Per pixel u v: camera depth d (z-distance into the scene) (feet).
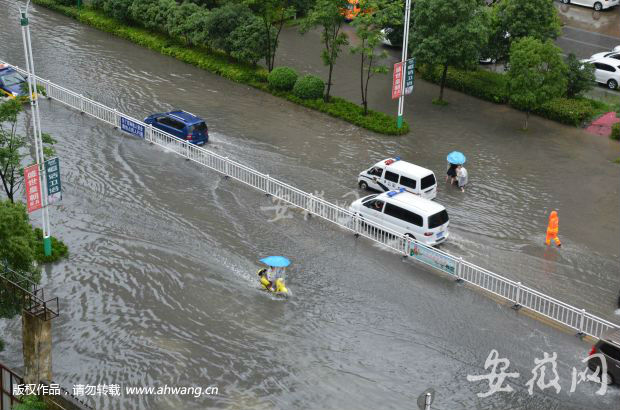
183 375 75.87
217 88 149.18
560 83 131.85
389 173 110.42
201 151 117.60
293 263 94.58
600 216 109.09
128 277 90.74
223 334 81.76
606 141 132.26
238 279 91.15
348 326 83.61
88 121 130.93
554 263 97.30
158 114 126.00
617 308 88.69
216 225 102.27
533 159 125.59
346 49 168.45
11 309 72.43
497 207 111.04
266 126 133.69
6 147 96.68
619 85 151.12
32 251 75.05
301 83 142.72
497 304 88.02
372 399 73.41
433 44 136.46
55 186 90.53
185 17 162.91
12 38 168.35
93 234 99.09
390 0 151.64
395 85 128.57
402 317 85.25
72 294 87.30
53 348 78.89
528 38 131.34
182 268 92.73
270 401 72.79
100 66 155.94
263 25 151.02
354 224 102.78
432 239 98.63
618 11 191.52
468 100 147.95
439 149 128.06
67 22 180.45
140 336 81.10
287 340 81.15
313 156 123.65
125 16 173.37
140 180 112.88
